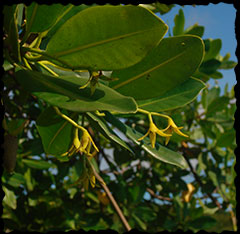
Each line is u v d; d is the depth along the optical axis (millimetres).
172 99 426
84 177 350
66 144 432
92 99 298
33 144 721
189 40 350
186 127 855
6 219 815
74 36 302
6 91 721
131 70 374
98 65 310
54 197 826
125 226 630
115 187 818
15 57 322
